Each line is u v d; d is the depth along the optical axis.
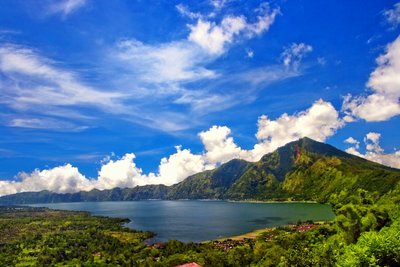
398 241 61.88
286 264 79.50
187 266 100.00
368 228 112.62
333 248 84.94
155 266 188.88
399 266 60.56
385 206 126.19
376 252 60.97
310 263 77.19
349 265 61.19
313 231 178.50
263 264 129.12
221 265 164.25
